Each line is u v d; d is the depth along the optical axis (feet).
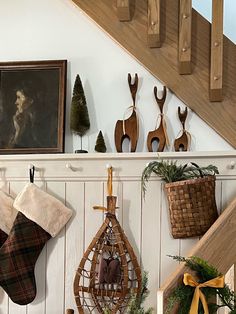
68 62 7.20
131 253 6.37
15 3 7.38
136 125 6.85
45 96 7.04
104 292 6.32
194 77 6.77
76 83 6.91
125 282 6.24
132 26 6.89
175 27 6.82
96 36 7.18
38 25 7.31
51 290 6.79
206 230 6.20
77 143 7.05
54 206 6.66
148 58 6.86
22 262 6.60
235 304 5.44
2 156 6.88
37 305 6.80
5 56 7.33
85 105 6.90
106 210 6.43
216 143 6.84
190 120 6.89
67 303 6.74
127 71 7.07
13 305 6.86
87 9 6.97
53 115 6.98
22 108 7.07
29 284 6.63
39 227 6.65
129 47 6.89
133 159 6.66
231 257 5.91
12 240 6.60
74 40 7.22
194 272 5.48
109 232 6.43
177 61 6.80
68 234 6.79
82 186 6.79
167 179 6.34
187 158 6.56
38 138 6.97
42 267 6.82
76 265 6.75
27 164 6.91
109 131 7.02
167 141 6.83
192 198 6.11
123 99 7.04
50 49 7.25
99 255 6.42
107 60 7.13
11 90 7.14
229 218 5.97
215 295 5.55
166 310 5.27
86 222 6.76
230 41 6.77
